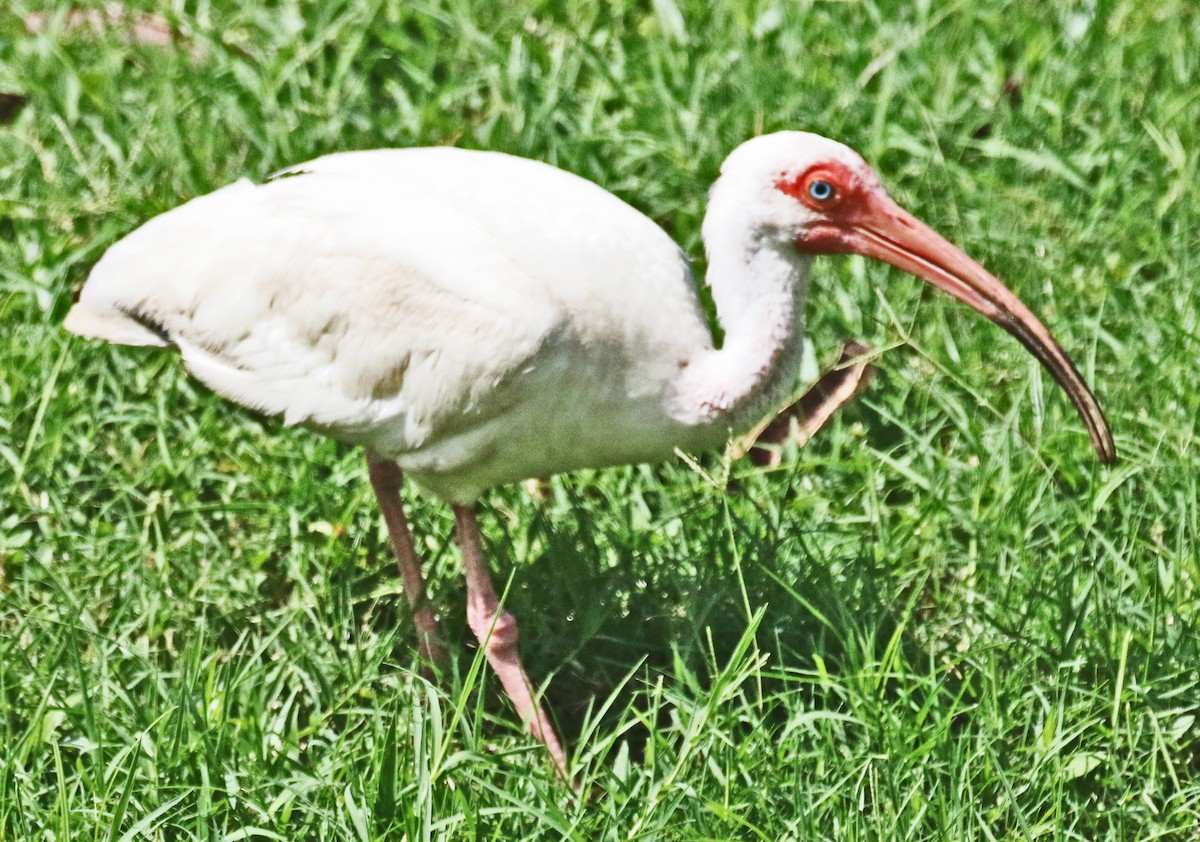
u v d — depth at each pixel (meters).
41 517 10.84
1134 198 12.57
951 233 12.45
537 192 9.29
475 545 9.60
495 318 8.88
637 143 12.98
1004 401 11.56
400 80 13.96
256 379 9.66
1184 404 11.04
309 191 9.66
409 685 9.27
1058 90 13.70
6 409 11.16
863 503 10.93
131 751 8.61
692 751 8.61
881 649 9.72
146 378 11.59
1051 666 9.46
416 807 8.25
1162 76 14.08
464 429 9.19
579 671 9.95
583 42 13.86
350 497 10.87
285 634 10.09
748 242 9.16
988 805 8.74
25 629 9.98
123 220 12.20
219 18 14.25
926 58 13.79
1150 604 9.72
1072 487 10.66
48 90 13.25
